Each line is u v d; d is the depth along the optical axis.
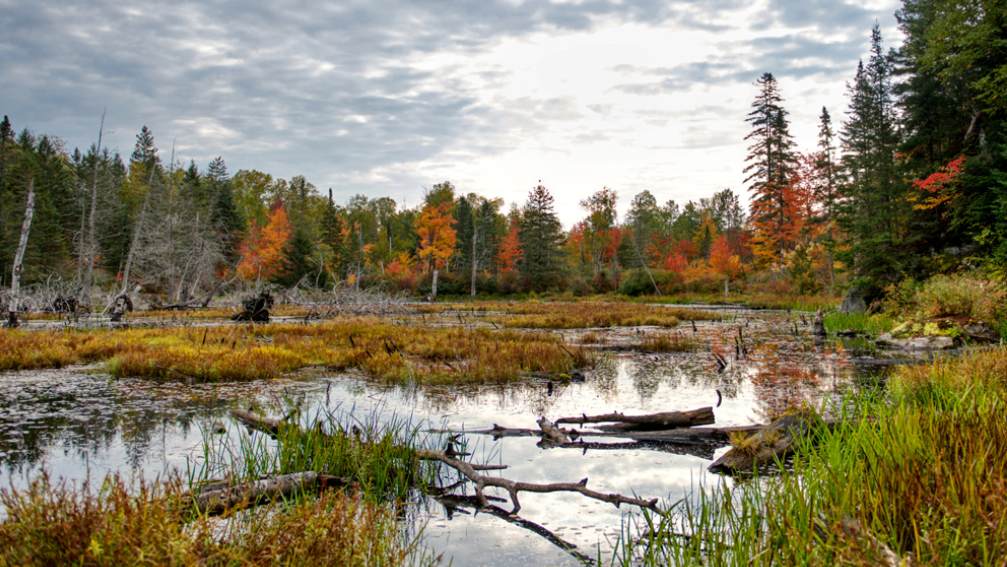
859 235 29.05
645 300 54.44
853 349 16.23
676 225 109.12
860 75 34.50
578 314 31.31
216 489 4.64
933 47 23.59
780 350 16.33
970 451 3.96
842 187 30.42
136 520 2.92
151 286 48.75
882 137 28.86
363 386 11.07
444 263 81.94
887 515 3.40
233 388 10.79
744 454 6.04
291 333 19.72
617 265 71.06
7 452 6.54
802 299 41.94
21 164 53.69
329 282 56.38
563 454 6.69
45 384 11.08
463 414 8.64
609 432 7.52
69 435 7.30
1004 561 2.70
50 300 32.56
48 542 2.88
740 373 12.38
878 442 4.62
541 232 67.94
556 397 9.94
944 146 26.78
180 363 12.41
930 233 24.81
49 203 53.28
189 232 48.06
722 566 3.33
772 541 3.40
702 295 54.06
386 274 70.00
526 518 4.78
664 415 7.67
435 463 6.05
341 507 3.45
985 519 2.93
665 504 4.96
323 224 69.44
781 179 56.38
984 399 5.45
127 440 7.06
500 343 16.06
